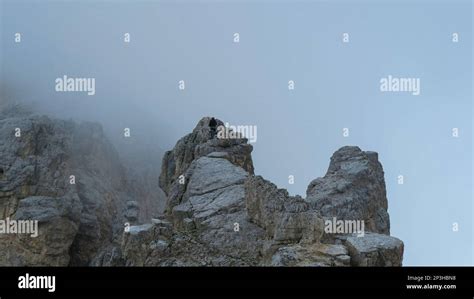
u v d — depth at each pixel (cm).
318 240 3338
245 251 3600
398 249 3253
